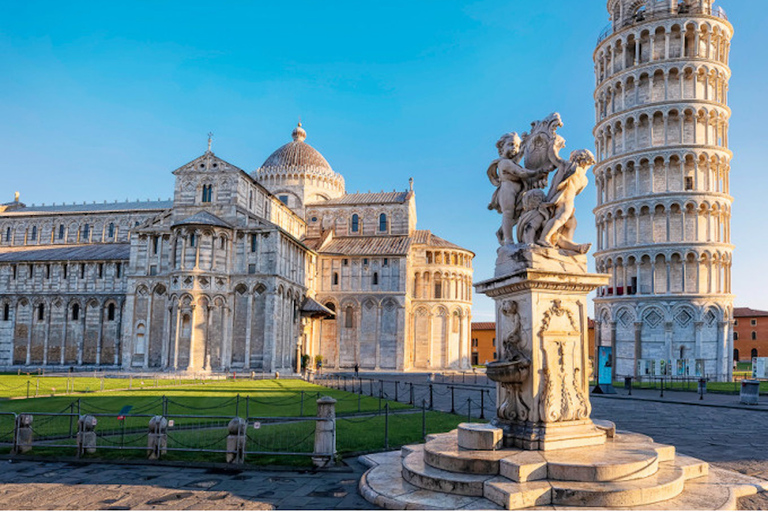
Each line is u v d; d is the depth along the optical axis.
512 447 12.68
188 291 67.75
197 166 74.69
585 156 13.78
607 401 40.41
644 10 77.81
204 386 48.75
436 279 98.12
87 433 17.95
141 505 12.57
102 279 88.25
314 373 75.62
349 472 15.53
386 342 89.81
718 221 72.62
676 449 19.11
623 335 73.50
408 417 28.27
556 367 12.88
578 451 12.19
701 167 73.00
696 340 68.69
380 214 102.88
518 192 15.05
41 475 15.55
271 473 15.52
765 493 12.28
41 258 90.31
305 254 86.62
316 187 106.69
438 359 95.00
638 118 75.25
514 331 13.30
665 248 71.12
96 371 72.19
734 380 69.06
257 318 70.69
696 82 74.31
